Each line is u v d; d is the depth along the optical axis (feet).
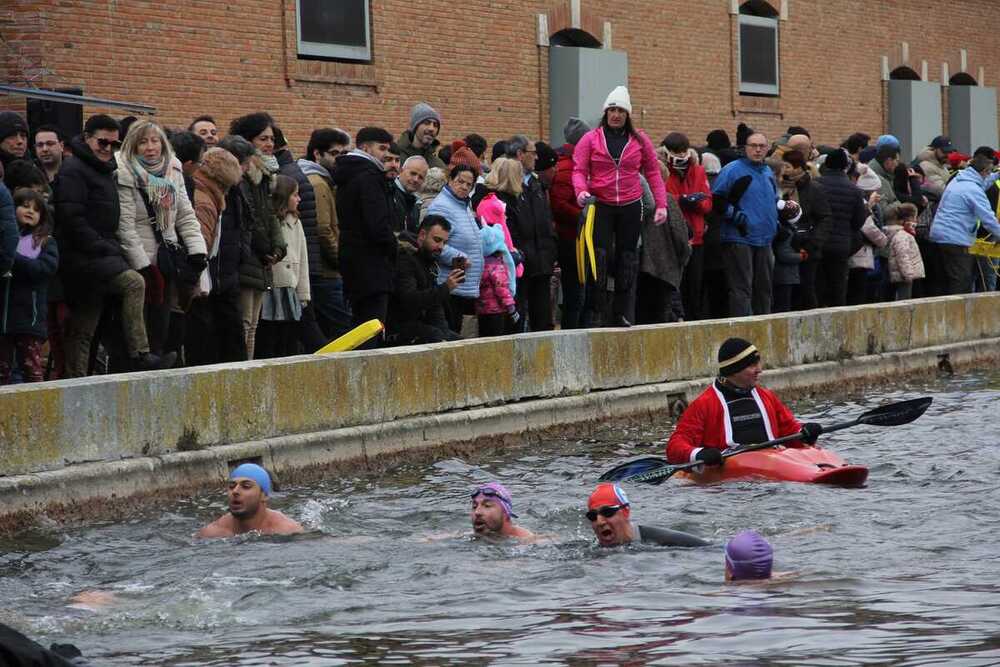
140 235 45.73
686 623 25.73
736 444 44.32
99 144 44.70
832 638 24.16
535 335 54.80
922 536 34.78
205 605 28.66
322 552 34.22
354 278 52.08
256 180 48.47
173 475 41.98
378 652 24.44
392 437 48.47
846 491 41.19
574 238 61.46
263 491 36.94
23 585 31.53
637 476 42.91
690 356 61.67
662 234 63.00
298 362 46.19
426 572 31.68
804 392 66.33
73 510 39.06
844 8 117.29
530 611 27.43
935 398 63.67
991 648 23.21
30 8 65.62
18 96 65.62
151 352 46.57
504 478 45.88
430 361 50.44
